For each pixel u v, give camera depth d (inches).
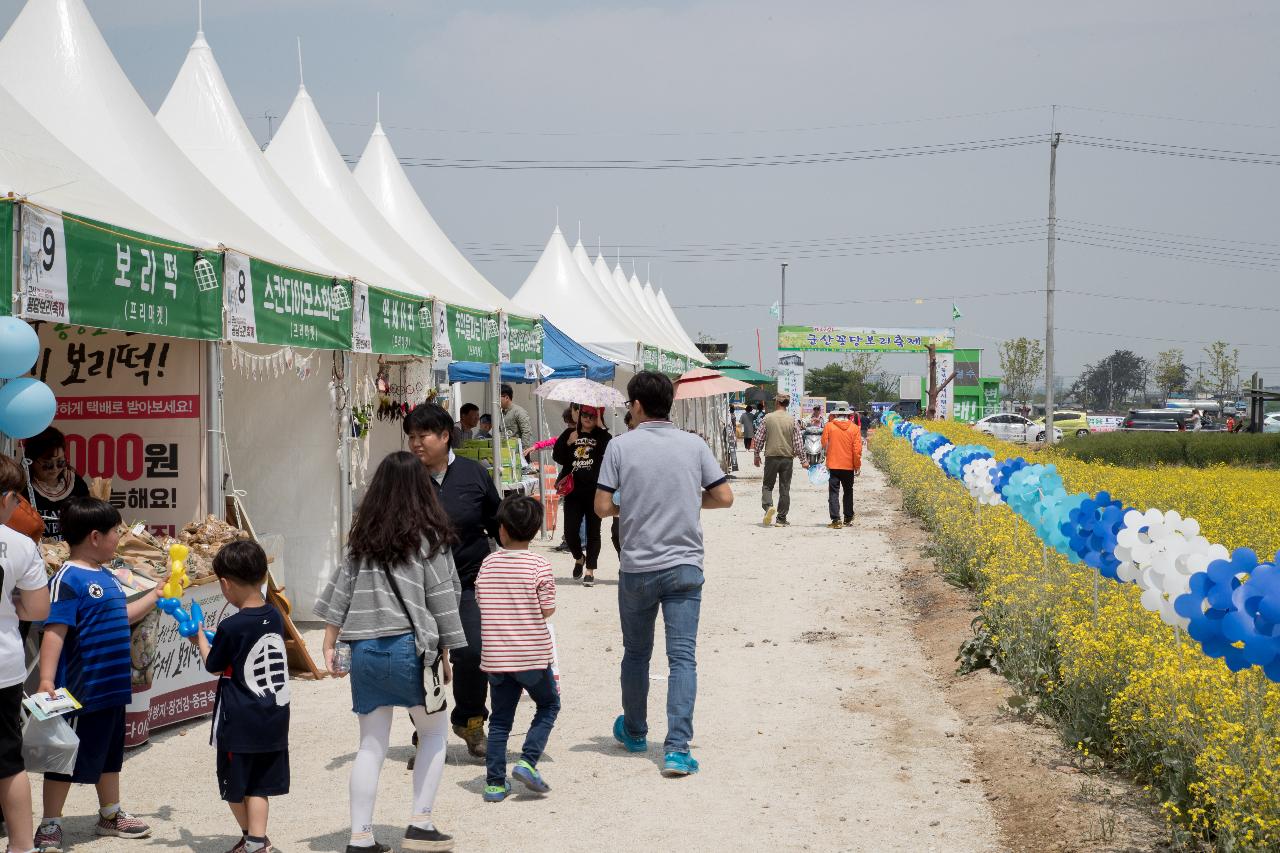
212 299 317.4
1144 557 245.9
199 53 466.6
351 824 225.6
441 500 265.0
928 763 270.1
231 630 209.5
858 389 4227.4
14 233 234.8
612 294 1384.1
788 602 497.7
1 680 197.3
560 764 272.2
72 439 347.9
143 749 287.1
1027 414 2684.5
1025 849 213.0
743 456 1815.9
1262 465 1320.1
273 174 457.1
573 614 465.4
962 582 495.5
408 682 207.5
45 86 352.2
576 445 541.3
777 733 298.0
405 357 534.3
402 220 628.4
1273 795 182.5
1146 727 233.9
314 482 429.1
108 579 226.5
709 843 220.7
